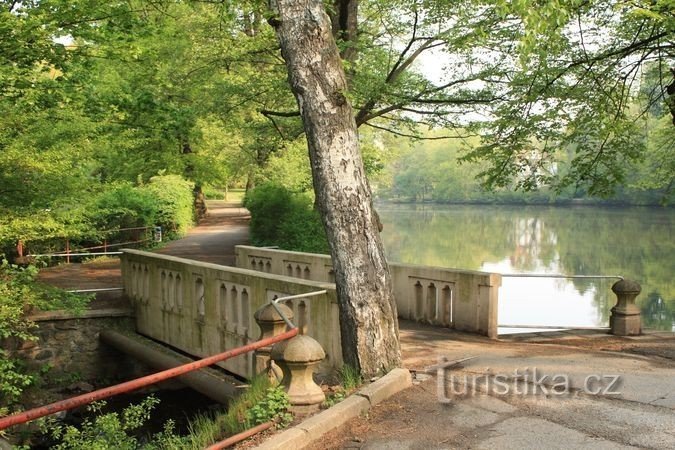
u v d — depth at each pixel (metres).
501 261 33.19
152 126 11.29
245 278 8.35
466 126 16.75
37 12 8.45
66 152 10.12
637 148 13.64
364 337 6.34
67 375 10.94
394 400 5.88
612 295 22.52
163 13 11.43
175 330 10.12
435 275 10.05
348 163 6.29
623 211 71.75
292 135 19.30
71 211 10.51
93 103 10.13
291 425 5.39
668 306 21.17
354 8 16.58
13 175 9.62
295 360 5.66
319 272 11.68
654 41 12.47
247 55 17.48
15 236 9.62
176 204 27.58
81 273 17.30
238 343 8.50
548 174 14.43
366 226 6.34
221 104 17.92
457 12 15.16
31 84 8.98
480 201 103.19
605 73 12.67
